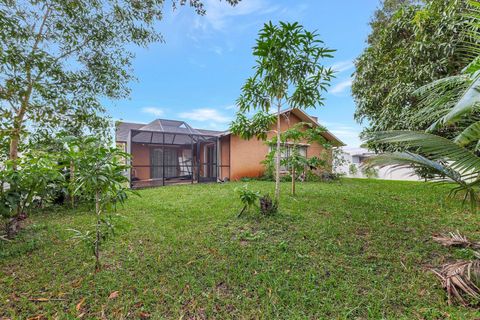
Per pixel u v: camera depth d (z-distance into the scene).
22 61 2.92
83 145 2.28
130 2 3.74
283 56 3.84
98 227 2.36
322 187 8.00
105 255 2.73
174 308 1.84
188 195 6.52
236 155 11.15
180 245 3.00
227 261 2.58
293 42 3.79
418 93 2.96
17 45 2.92
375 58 6.41
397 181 11.22
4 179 3.08
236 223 3.81
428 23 4.82
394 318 1.70
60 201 5.06
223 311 1.82
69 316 1.75
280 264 2.50
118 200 2.47
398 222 3.87
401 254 2.72
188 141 11.63
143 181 10.12
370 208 4.79
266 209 4.16
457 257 2.59
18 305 1.88
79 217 4.27
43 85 3.34
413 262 2.53
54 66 3.36
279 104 4.41
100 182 2.12
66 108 3.69
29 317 1.75
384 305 1.85
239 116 4.94
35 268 2.46
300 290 2.06
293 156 6.07
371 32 9.92
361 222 3.86
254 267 2.45
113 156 2.29
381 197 6.04
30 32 3.11
